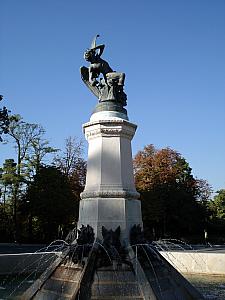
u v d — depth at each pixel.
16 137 40.53
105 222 9.88
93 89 11.80
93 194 10.21
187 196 49.06
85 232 9.66
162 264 9.70
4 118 30.12
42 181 38.00
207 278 18.00
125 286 8.55
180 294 9.18
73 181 42.84
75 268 9.10
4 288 13.28
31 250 26.91
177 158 53.41
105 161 10.56
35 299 9.17
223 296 12.34
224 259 19.06
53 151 42.09
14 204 39.62
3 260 16.94
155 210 43.97
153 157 51.25
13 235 40.72
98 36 12.02
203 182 59.47
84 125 11.09
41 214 38.31
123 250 9.37
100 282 8.62
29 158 40.97
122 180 10.46
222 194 58.06
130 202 10.30
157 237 47.56
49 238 40.25
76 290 8.38
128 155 10.94
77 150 44.56
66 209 37.97
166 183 48.69
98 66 11.73
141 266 9.02
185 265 19.92
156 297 8.33
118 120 10.70
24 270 17.22
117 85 11.52
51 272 9.48
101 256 9.12
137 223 10.33
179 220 48.31
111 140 10.77
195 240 46.69
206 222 51.91
